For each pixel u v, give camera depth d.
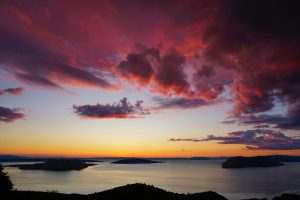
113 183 151.62
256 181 171.00
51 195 40.34
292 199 67.94
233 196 100.31
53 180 171.62
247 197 97.38
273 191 118.62
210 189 124.38
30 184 142.25
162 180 175.75
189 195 46.28
